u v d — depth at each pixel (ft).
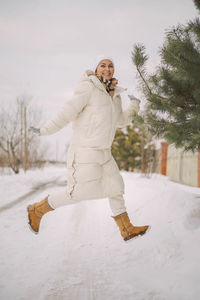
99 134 8.02
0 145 42.29
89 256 9.10
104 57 8.80
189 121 10.09
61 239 10.87
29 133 45.62
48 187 28.37
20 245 10.15
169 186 24.52
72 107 7.90
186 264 7.63
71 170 8.16
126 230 8.21
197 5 9.80
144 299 6.34
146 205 13.41
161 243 9.16
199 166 37.09
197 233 9.18
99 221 13.53
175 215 11.03
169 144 10.57
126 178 35.94
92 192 8.07
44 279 7.40
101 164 8.25
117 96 8.96
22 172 46.78
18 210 16.28
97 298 6.45
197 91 9.77
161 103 10.21
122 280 7.34
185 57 9.34
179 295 6.33
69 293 6.68
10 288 6.86
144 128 10.60
